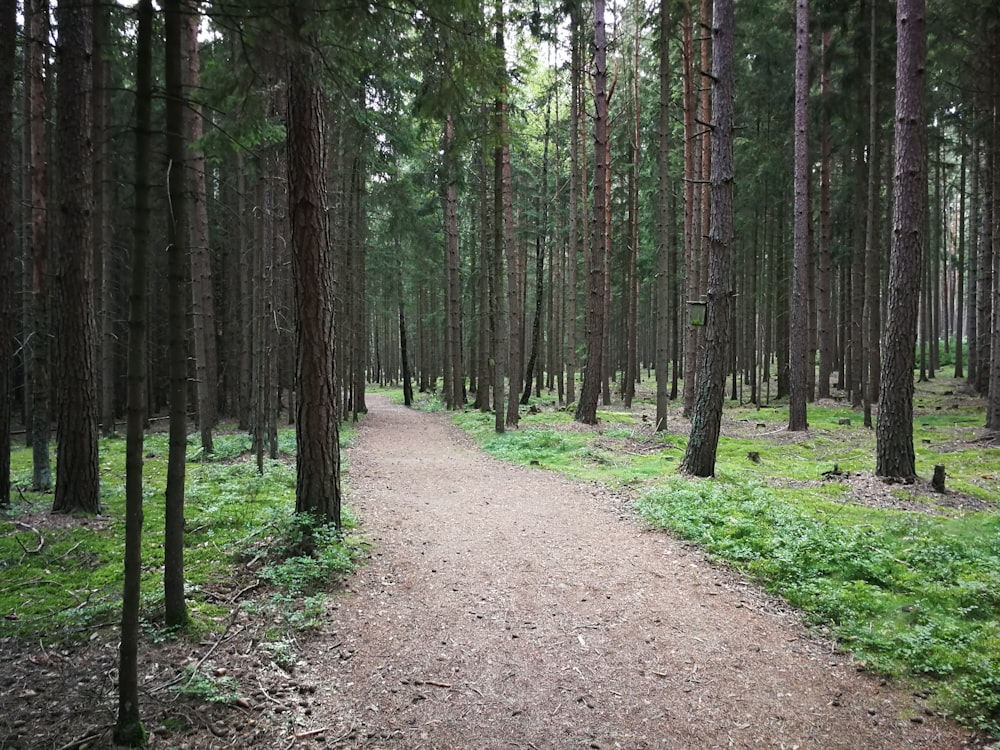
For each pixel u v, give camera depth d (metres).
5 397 7.60
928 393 24.22
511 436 15.66
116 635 4.41
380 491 9.92
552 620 5.12
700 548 6.82
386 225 23.08
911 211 9.63
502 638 4.80
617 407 23.23
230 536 6.75
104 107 10.25
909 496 8.94
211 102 4.85
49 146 13.81
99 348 15.45
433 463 12.95
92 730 3.37
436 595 5.62
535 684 4.14
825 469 11.45
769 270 25.30
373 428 19.59
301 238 6.29
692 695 4.02
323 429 6.54
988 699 3.78
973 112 17.75
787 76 20.30
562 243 28.20
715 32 9.90
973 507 8.53
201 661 4.13
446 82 5.02
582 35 17.50
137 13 3.19
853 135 19.22
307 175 6.20
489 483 10.76
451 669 4.32
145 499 8.41
